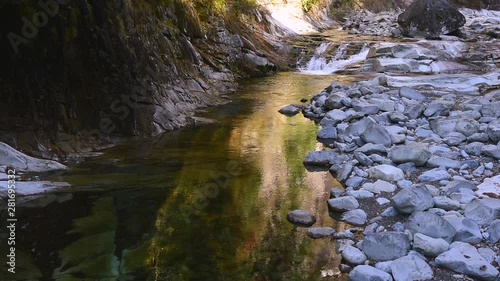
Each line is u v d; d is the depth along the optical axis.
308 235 4.36
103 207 4.74
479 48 14.62
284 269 3.78
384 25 19.73
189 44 10.91
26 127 6.00
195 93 9.73
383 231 4.29
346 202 4.89
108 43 7.04
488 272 3.58
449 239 4.05
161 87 8.51
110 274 3.59
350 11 23.47
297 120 8.69
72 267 3.66
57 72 6.39
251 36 14.41
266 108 9.54
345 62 14.32
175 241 4.15
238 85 11.59
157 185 5.36
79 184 5.29
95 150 6.53
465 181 5.14
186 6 11.67
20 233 4.15
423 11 16.69
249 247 4.10
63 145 6.25
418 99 9.22
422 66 13.27
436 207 4.67
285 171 6.04
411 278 3.61
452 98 9.14
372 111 8.38
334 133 7.60
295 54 15.02
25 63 6.06
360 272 3.62
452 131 7.08
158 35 9.62
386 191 5.27
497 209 4.39
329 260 3.95
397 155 6.02
